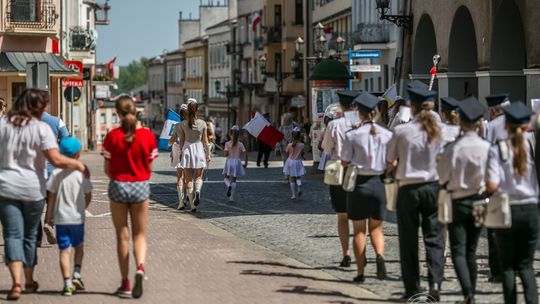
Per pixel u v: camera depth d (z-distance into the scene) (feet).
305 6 289.12
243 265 57.41
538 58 104.32
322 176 139.33
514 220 41.45
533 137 53.52
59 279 52.60
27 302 46.39
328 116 107.76
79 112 285.43
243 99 394.93
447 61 134.10
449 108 50.26
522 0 107.24
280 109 325.01
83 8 319.68
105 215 87.86
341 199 55.72
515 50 116.37
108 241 68.44
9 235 47.39
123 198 47.50
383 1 152.76
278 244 67.26
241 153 102.06
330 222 80.79
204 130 91.86
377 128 50.60
